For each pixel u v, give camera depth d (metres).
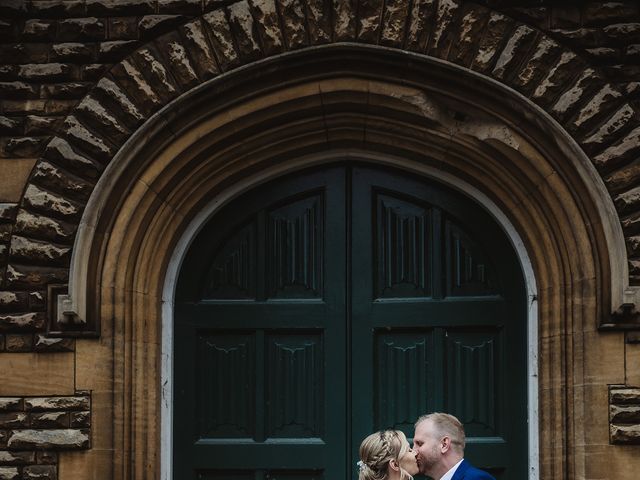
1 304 5.48
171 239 5.72
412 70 5.50
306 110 5.62
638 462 5.31
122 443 5.48
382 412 5.82
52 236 5.50
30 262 5.50
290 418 5.85
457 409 5.80
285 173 5.92
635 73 5.44
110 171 5.49
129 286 5.57
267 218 5.94
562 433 5.41
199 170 5.67
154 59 5.55
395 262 5.90
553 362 5.48
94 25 5.60
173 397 5.84
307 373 5.87
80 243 5.45
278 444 5.82
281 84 5.55
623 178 5.38
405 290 5.88
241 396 5.87
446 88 5.51
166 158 5.57
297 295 5.91
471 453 5.75
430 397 5.81
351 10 5.49
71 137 5.55
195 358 5.88
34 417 5.45
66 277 5.50
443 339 5.84
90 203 5.48
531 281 5.72
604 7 5.46
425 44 5.47
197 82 5.54
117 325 5.50
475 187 5.80
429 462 4.71
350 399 5.82
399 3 5.48
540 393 5.55
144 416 5.57
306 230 5.93
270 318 5.88
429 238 5.89
